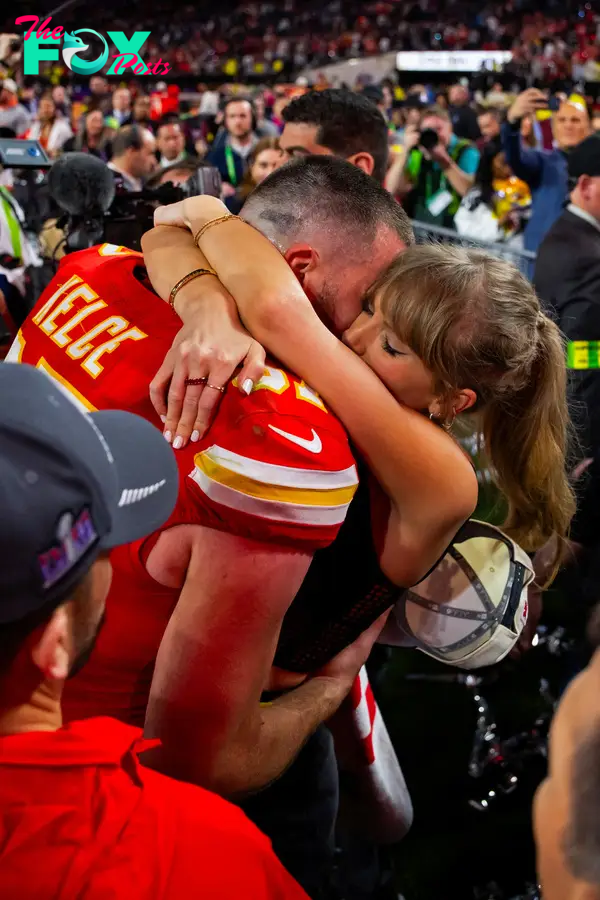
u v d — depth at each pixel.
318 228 1.13
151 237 1.25
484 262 1.09
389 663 3.02
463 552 1.36
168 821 0.68
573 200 2.73
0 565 0.63
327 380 1.04
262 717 1.12
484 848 2.23
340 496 1.01
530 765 2.50
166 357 1.06
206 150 6.57
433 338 1.03
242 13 16.47
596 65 12.36
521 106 4.57
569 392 2.22
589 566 2.21
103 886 0.62
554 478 1.31
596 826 0.54
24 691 0.69
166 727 1.01
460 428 1.40
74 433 0.67
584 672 0.59
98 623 0.75
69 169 2.02
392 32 16.55
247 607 0.98
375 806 1.64
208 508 0.97
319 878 1.51
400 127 6.95
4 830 0.63
